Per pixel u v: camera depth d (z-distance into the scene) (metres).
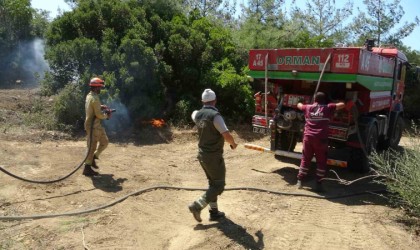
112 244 4.73
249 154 9.63
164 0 13.94
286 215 5.85
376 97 8.29
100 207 5.73
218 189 5.30
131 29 11.86
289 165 8.69
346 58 6.79
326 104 7.16
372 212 6.02
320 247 4.87
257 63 7.95
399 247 4.89
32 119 10.55
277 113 7.86
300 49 7.30
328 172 8.26
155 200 6.23
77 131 10.44
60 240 4.74
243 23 17.62
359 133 7.50
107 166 7.92
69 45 11.23
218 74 12.60
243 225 5.40
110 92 10.73
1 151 8.20
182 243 4.84
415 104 17.28
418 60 18.16
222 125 5.09
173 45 12.36
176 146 10.16
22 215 5.34
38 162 7.78
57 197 6.10
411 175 5.76
